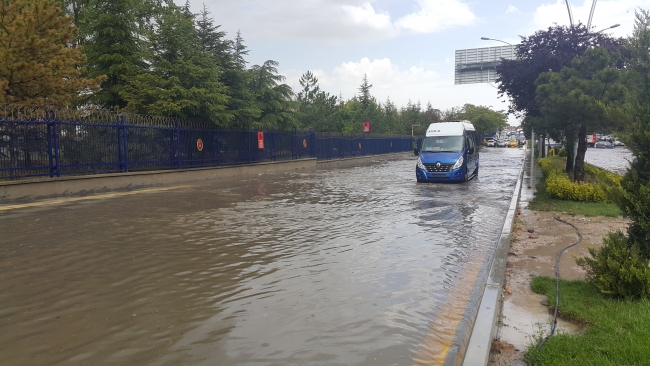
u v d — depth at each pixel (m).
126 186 16.22
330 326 4.48
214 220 10.23
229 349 3.97
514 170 27.81
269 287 5.66
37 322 4.54
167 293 5.42
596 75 13.67
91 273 6.18
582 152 16.23
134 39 21.48
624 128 5.85
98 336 4.23
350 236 8.69
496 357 4.08
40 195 13.26
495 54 46.19
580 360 3.63
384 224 9.97
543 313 5.06
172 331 4.35
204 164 20.75
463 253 7.45
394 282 5.90
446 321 4.65
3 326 4.44
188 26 20.80
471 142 21.41
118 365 3.68
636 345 3.75
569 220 10.51
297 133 29.64
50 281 5.82
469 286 5.76
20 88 14.49
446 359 3.76
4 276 6.01
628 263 5.07
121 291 5.48
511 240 8.55
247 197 14.37
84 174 15.09
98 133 15.50
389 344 4.10
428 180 19.28
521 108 21.86
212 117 20.64
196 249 7.54
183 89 19.14
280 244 7.96
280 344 4.08
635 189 5.34
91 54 21.12
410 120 68.06
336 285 5.76
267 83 29.94
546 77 15.52
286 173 25.06
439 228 9.57
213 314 4.78
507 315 5.04
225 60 25.09
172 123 18.92
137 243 7.91
